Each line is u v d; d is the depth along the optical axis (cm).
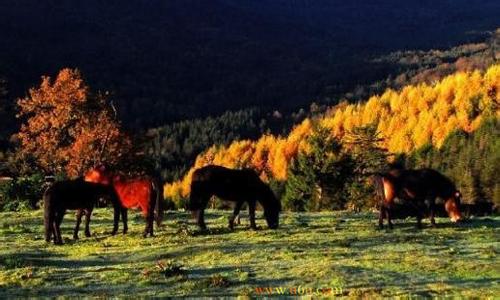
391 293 1183
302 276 1342
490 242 1777
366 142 6781
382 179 2081
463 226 2117
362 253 1606
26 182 3878
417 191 2069
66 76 4369
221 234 2027
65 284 1330
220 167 2095
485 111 14638
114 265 1556
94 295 1230
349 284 1263
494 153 10000
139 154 4531
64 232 2261
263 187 2130
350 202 6269
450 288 1216
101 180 2105
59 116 4362
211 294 1214
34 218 2766
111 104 4503
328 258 1534
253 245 1762
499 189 8788
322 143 6406
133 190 2073
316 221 2438
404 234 1931
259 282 1301
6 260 1612
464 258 1519
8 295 1244
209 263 1534
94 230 2289
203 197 2075
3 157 5269
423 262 1460
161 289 1267
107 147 4319
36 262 1598
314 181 6259
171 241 1897
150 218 2050
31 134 4512
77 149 4191
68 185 1970
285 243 1786
